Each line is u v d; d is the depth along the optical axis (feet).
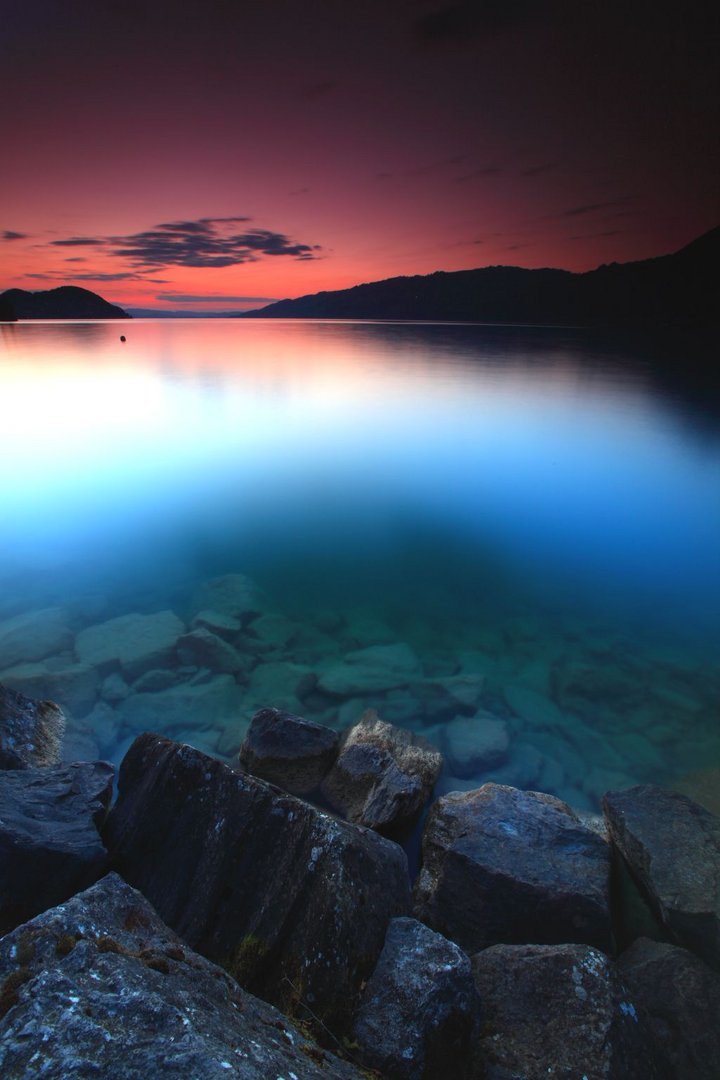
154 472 115.65
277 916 17.61
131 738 35.47
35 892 18.90
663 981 18.74
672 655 50.47
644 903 23.52
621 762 35.12
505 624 57.16
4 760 28.02
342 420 169.07
